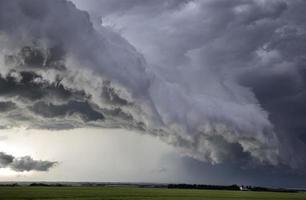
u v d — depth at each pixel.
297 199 96.62
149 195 92.75
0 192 90.69
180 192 117.88
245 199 89.44
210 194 109.94
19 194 83.62
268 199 92.81
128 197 82.12
